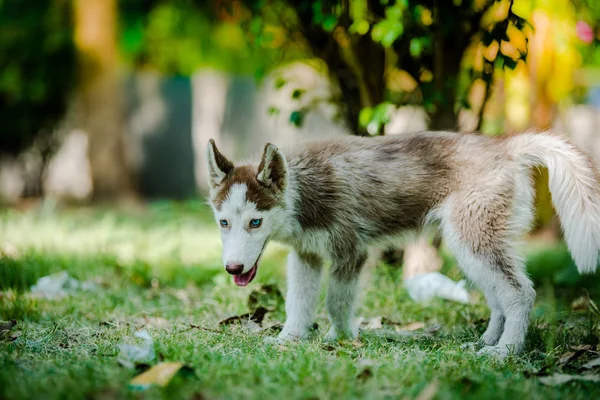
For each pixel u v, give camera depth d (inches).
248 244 302.2
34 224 677.9
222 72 1135.6
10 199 930.1
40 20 997.2
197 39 1206.9
